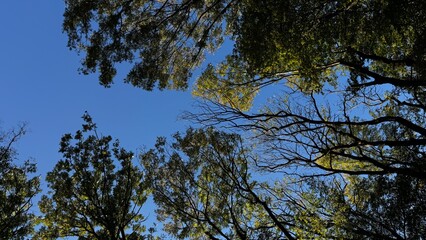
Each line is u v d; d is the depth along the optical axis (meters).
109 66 13.03
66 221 11.01
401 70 13.13
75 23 12.85
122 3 13.67
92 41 13.02
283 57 9.89
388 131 13.77
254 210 12.53
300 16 9.71
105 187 11.12
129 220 11.32
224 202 12.44
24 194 12.08
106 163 11.35
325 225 11.68
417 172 10.55
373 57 11.55
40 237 11.13
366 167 14.41
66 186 10.86
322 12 9.95
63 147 11.15
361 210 12.60
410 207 11.29
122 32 13.51
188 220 12.35
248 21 9.88
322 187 12.73
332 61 12.59
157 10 14.71
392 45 11.42
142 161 12.66
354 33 10.36
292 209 12.70
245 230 12.17
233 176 12.77
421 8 8.51
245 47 9.83
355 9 9.72
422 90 12.78
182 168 12.77
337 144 13.70
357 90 13.13
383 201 11.91
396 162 12.03
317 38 9.83
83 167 11.10
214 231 12.30
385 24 9.30
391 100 13.69
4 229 11.21
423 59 9.59
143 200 11.72
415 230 11.17
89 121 11.54
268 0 9.40
